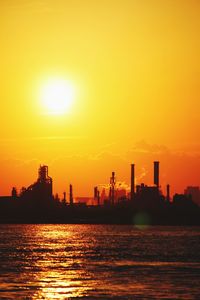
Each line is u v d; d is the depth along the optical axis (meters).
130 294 175.50
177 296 172.00
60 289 184.62
